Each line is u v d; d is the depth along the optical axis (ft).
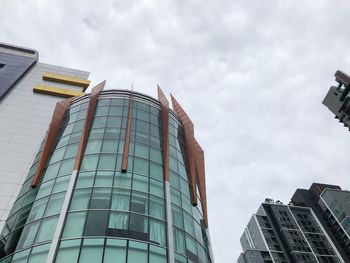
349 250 392.68
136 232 77.10
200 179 117.19
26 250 73.92
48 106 156.76
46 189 91.61
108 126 112.37
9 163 118.93
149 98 135.44
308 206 459.32
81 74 200.64
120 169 93.91
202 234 96.37
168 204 89.71
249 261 367.66
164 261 74.08
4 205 102.42
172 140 119.96
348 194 440.45
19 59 203.62
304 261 370.53
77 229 75.10
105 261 67.97
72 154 100.83
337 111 393.70
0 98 151.94
